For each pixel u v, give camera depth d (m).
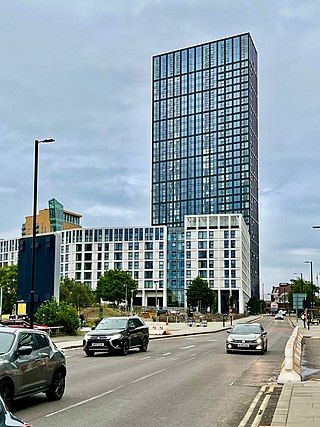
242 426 10.29
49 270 41.94
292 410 11.73
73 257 166.25
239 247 159.88
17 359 11.50
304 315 74.31
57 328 42.19
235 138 194.12
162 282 161.12
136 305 161.75
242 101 194.50
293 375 16.94
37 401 13.09
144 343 30.78
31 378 11.92
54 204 183.38
